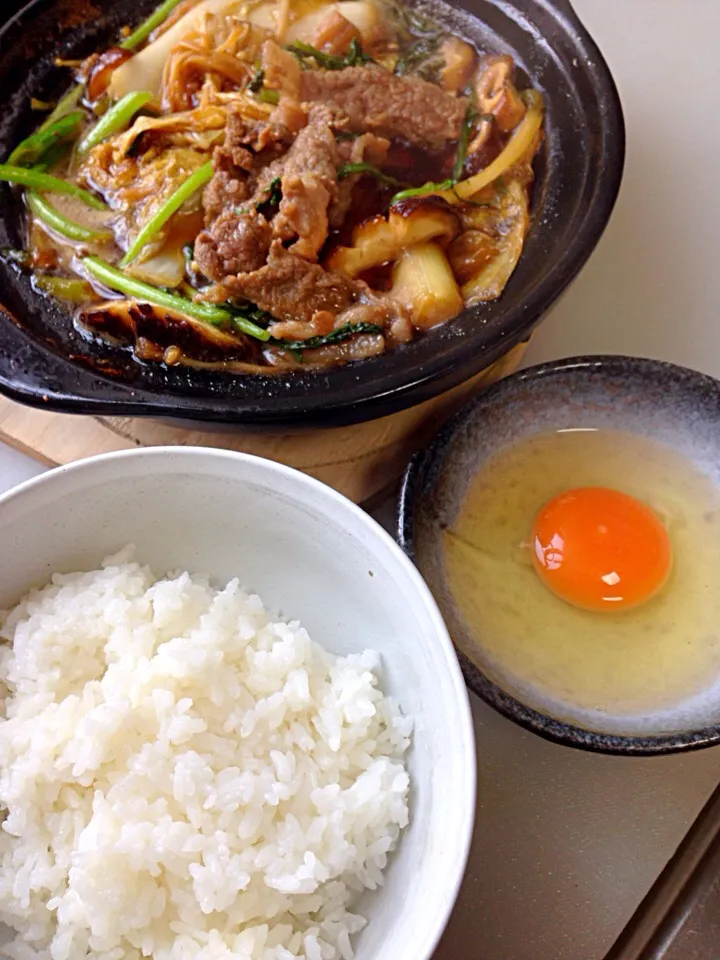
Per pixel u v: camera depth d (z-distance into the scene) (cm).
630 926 24
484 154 31
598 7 39
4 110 33
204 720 22
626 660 26
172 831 21
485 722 26
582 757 26
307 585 25
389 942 19
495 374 31
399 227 29
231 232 29
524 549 28
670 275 34
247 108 32
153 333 28
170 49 34
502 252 29
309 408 25
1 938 21
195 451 22
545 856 25
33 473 30
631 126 37
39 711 22
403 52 35
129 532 24
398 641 23
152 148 32
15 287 29
